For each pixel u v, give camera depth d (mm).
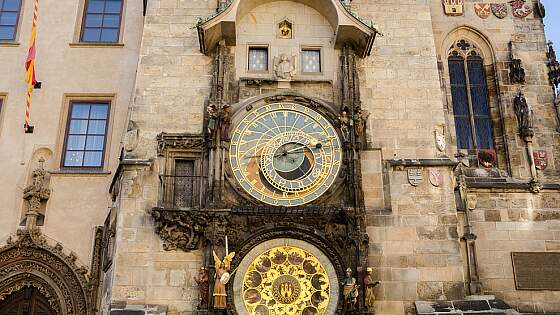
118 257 22266
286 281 21891
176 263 22219
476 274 25031
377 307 22031
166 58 25562
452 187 23766
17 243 27672
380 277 22406
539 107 28750
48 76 31031
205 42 25047
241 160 23562
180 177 23688
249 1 25766
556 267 25578
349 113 24172
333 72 25422
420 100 25344
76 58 31453
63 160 29688
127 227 22672
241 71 25359
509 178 27359
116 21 32406
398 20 26750
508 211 26391
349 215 22219
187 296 21875
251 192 23094
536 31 30172
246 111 24234
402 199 23516
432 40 26406
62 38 31812
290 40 25938
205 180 23125
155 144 24125
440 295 22234
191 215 22203
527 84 29156
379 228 23062
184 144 23984
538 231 26141
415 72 25828
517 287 25219
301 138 23906
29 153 29562
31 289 27844
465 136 28547
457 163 24062
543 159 27766
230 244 22016
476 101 29266
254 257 22062
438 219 23281
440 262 22672
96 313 26719
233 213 22234
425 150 24500
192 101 24875
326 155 23688
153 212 22406
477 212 26359
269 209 22297
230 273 21500
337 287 21781
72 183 28891
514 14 30438
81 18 32344
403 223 23172
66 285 27406
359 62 25906
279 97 24500
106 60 31500
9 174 29188
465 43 30266
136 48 31750
